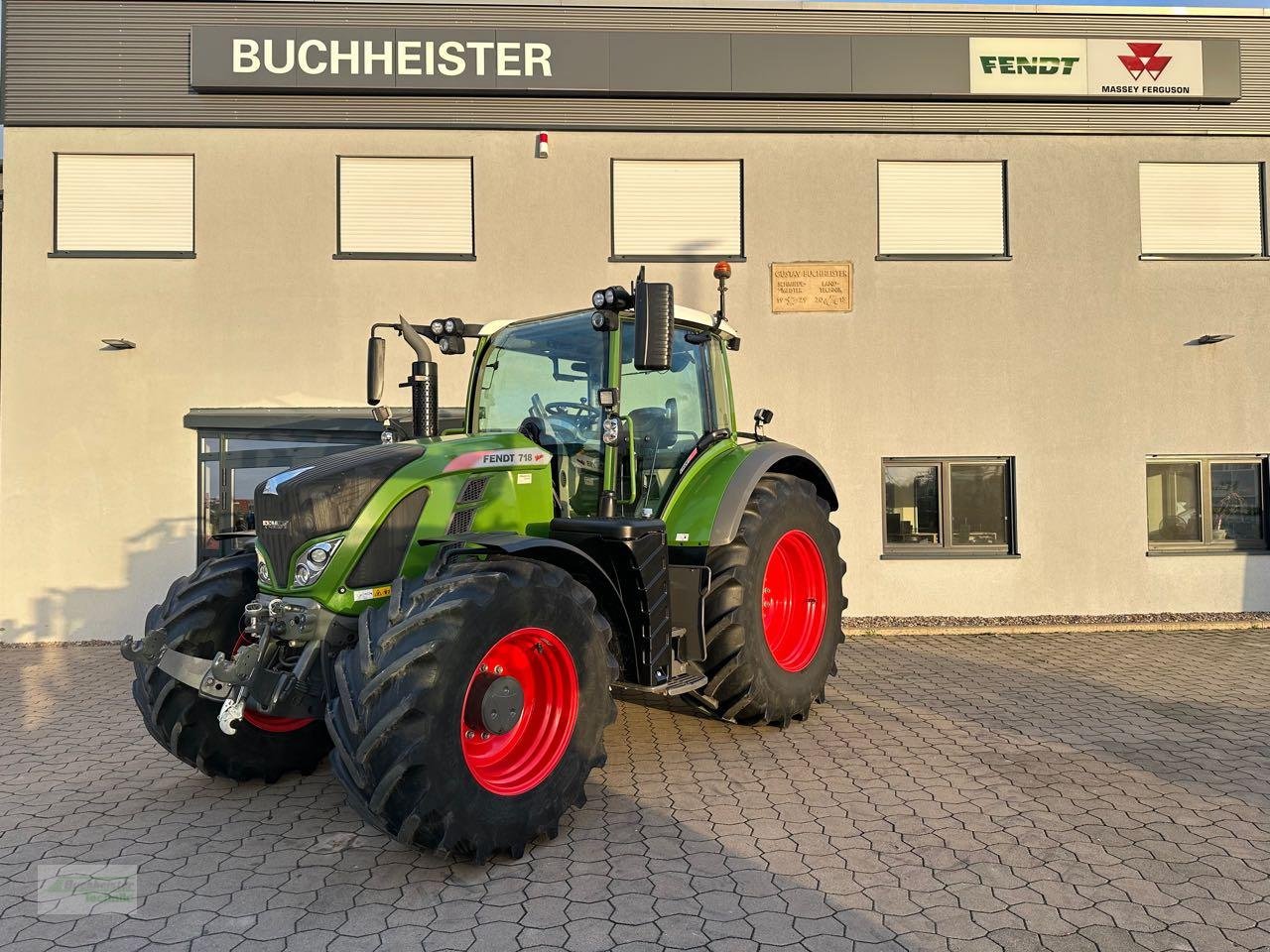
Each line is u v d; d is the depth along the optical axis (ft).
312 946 8.72
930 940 8.64
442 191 28.50
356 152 28.04
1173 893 9.55
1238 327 29.40
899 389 28.78
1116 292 29.19
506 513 12.74
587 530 13.01
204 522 27.37
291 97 27.86
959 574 28.58
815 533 17.02
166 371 27.45
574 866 10.46
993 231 29.43
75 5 27.53
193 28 27.30
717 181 28.94
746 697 15.08
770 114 28.84
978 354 28.94
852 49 28.66
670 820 11.85
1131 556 28.86
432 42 27.76
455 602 10.09
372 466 11.69
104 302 27.37
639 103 28.66
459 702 10.01
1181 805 12.16
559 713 11.39
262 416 27.04
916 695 18.90
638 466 14.97
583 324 14.66
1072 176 29.35
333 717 9.88
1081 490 28.89
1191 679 20.29
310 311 27.86
